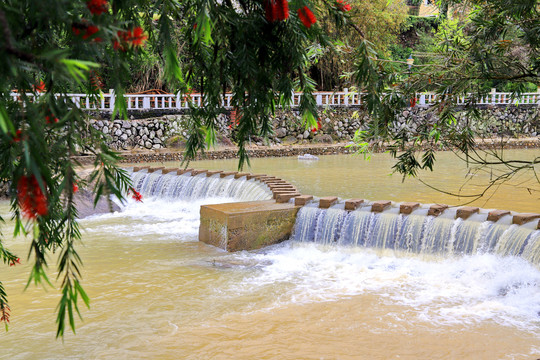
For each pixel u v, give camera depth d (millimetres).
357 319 7043
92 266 9367
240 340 6430
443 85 3533
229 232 10281
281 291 8156
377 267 9297
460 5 3848
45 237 1879
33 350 6164
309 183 17109
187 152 2264
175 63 1659
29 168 1175
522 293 7727
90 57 1296
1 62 1015
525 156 23969
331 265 9500
